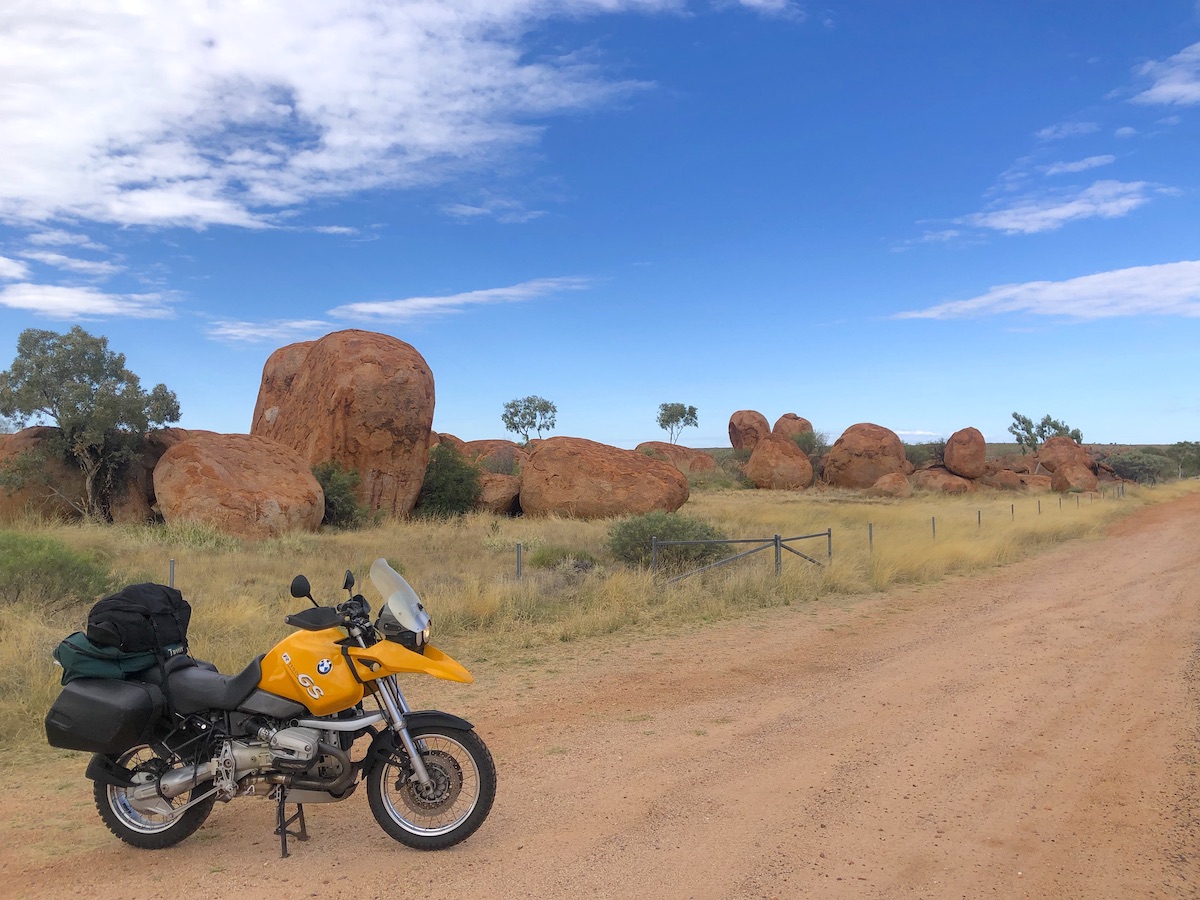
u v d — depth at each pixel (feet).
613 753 20.01
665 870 13.98
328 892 13.32
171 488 65.87
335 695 14.29
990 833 15.44
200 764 14.69
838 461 172.35
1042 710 23.58
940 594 47.24
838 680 27.48
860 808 16.61
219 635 30.91
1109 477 193.57
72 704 14.20
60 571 36.35
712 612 40.22
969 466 170.40
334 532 72.64
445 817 15.53
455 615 36.01
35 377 70.54
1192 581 49.73
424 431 87.92
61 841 15.37
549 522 82.12
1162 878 13.62
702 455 208.54
